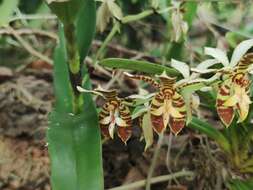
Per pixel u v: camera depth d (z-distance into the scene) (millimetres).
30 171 507
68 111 414
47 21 731
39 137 536
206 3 536
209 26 606
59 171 377
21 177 503
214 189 488
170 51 532
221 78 366
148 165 524
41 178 503
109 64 387
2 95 587
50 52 693
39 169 509
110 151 534
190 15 513
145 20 701
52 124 397
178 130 376
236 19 704
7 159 516
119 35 691
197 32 812
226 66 362
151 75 432
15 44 654
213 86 375
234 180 470
